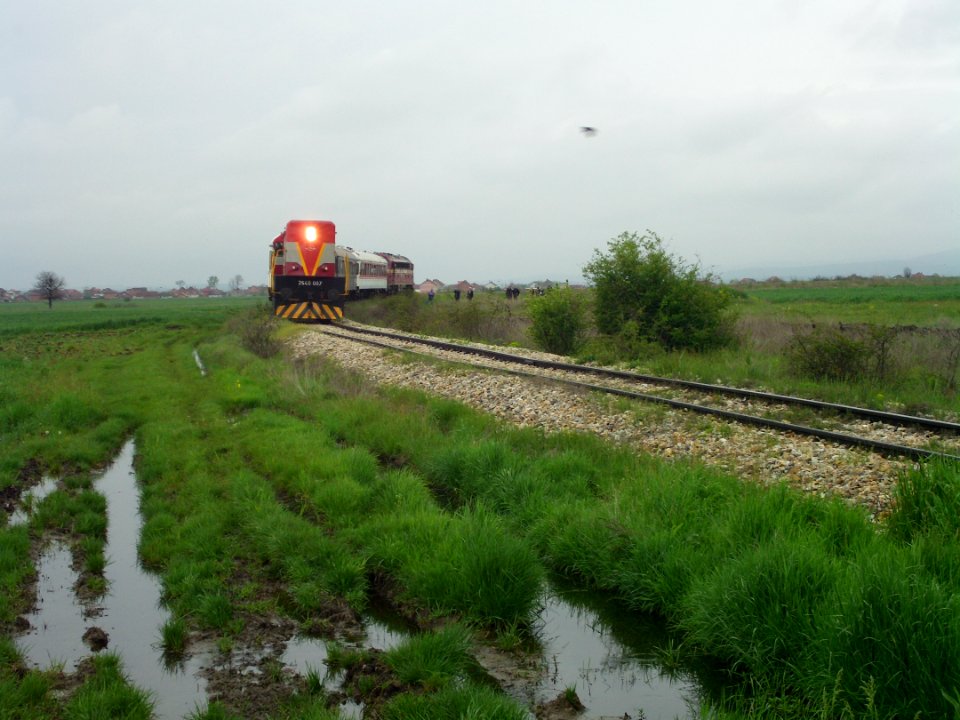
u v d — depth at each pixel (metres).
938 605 4.73
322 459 10.73
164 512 9.23
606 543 7.42
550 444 11.45
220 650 5.98
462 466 10.30
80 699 5.02
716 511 7.74
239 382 19.08
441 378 17.55
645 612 6.82
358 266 43.59
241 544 8.20
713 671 5.72
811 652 5.16
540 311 23.36
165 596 7.03
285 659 5.87
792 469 9.21
